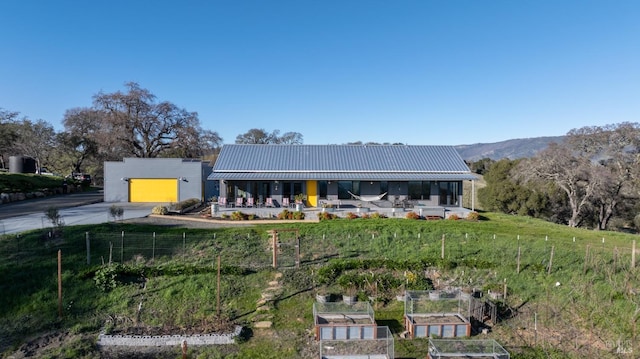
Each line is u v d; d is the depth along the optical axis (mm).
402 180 28906
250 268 16391
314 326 12805
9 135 47719
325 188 29781
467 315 13359
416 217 25766
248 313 13719
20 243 17703
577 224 41156
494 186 45531
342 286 15086
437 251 18188
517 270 16438
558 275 16156
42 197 38938
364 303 13352
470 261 16906
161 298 14375
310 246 19109
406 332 12758
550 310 14039
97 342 12047
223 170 29578
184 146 51469
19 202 34219
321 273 15773
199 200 35000
